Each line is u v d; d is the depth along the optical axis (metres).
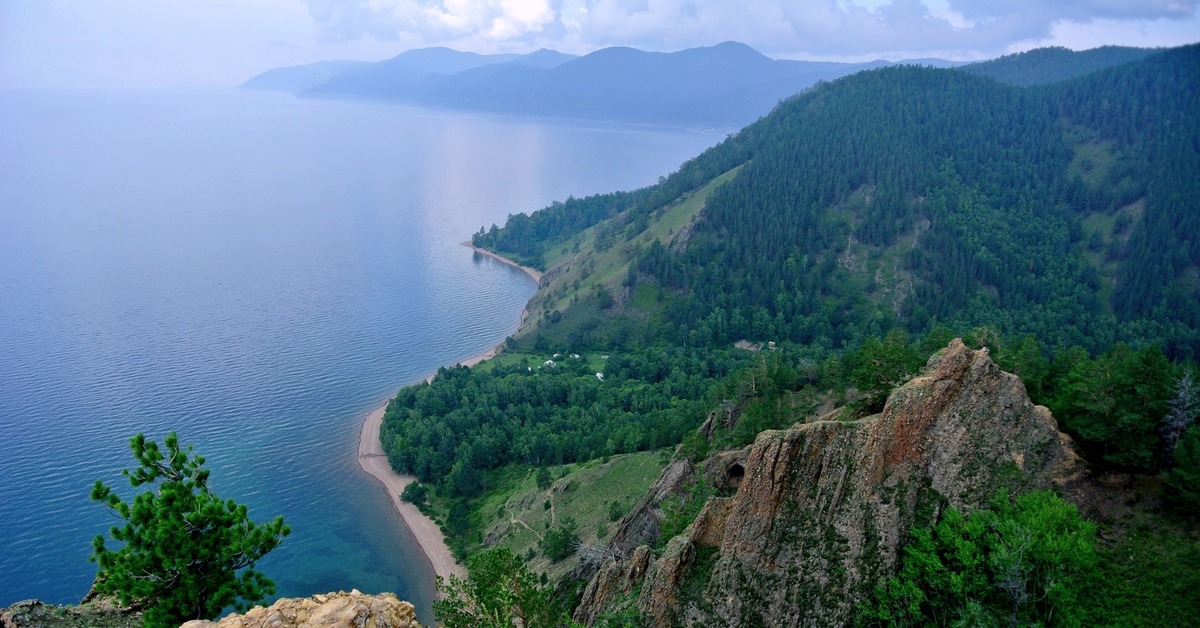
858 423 69.69
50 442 194.38
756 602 65.44
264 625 35.38
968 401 70.38
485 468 187.50
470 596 68.19
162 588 44.94
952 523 63.56
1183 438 67.50
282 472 187.12
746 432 113.56
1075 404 73.56
